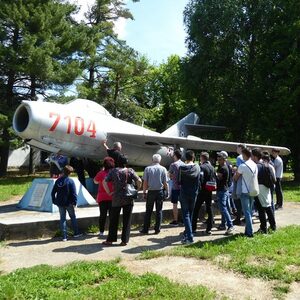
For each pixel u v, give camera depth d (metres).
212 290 5.34
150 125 53.38
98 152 13.34
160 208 9.26
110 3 34.50
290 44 26.36
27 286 5.21
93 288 5.29
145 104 55.28
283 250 7.33
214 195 13.76
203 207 11.57
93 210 10.45
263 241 7.97
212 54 28.34
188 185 8.15
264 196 8.77
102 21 34.34
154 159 9.35
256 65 27.47
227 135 30.28
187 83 29.33
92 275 5.72
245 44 29.45
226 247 7.50
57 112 11.76
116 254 7.33
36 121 11.10
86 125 12.52
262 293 5.33
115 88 35.62
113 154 8.70
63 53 26.78
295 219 11.33
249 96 26.86
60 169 12.27
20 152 34.66
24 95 26.89
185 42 30.09
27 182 21.69
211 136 29.31
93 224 9.36
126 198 7.92
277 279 5.87
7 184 20.27
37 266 6.25
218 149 17.05
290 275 5.95
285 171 40.38
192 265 6.54
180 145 15.66
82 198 11.41
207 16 27.61
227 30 27.72
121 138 13.89
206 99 28.86
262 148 17.03
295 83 25.81
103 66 33.09
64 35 26.14
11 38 25.11
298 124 26.23
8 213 10.06
